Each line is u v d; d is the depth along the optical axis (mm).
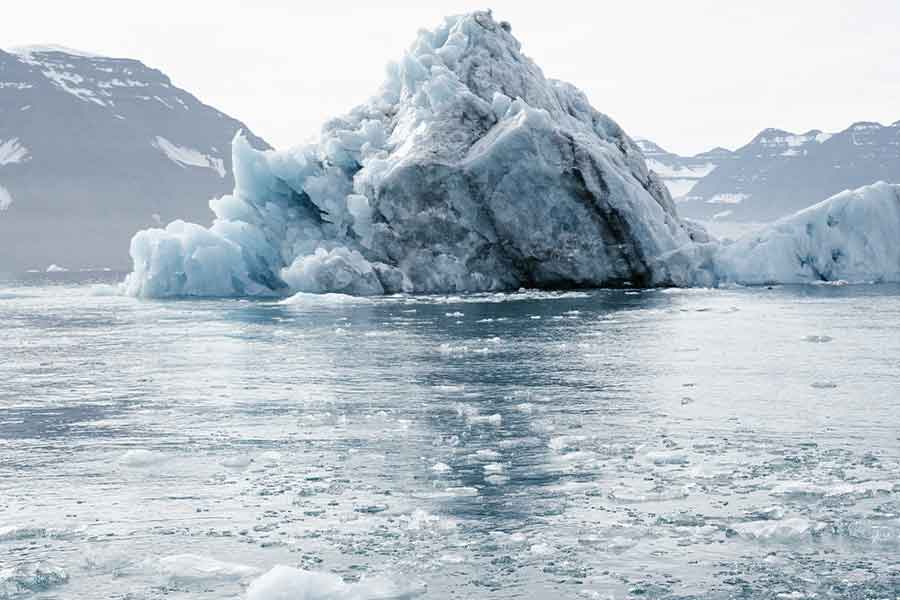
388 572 7652
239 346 23234
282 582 7117
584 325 26844
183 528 8852
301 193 42531
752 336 23719
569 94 48312
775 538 8305
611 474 10562
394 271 40219
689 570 7645
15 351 23000
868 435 12297
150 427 13539
